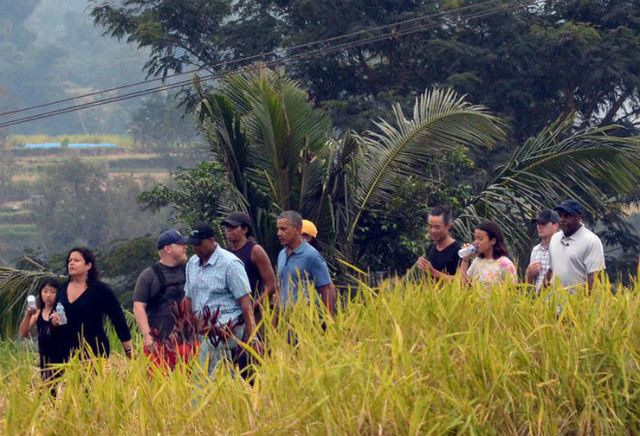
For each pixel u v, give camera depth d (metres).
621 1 61.88
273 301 18.05
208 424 12.62
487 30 60.69
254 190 34.28
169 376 13.77
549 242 21.31
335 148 34.84
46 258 54.84
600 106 65.06
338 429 12.19
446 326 14.18
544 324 13.72
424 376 13.03
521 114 61.25
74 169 168.25
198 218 38.25
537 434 12.73
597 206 45.72
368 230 36.62
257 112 33.25
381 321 14.42
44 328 19.30
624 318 14.30
